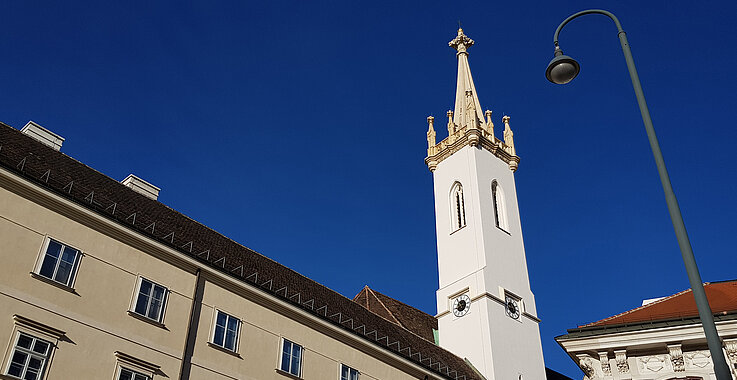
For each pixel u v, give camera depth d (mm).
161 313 31234
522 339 58656
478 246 60812
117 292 29922
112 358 28391
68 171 34656
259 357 34250
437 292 62438
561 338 31906
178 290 32406
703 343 30141
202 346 32031
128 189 38938
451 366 50000
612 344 31031
